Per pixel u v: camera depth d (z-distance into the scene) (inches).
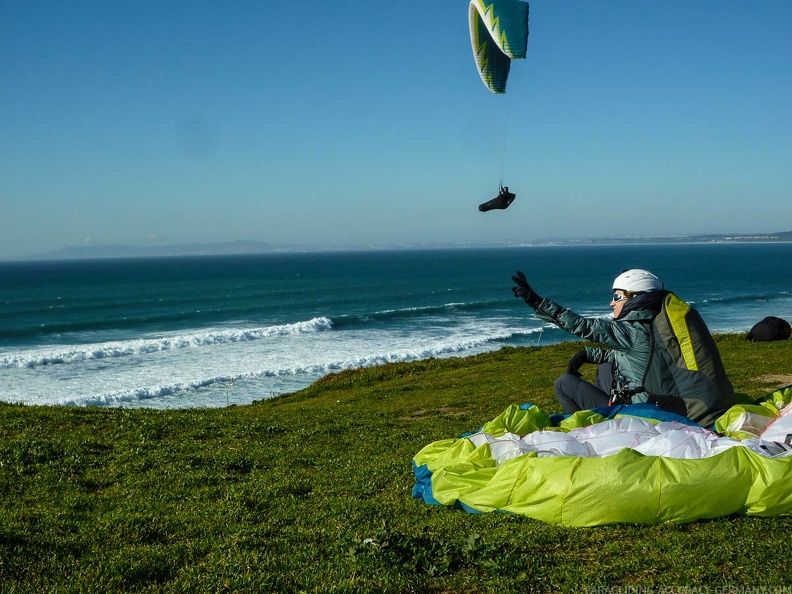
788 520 207.9
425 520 234.1
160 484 310.7
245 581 177.5
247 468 354.6
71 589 175.5
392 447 407.5
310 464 362.6
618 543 197.5
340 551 199.9
